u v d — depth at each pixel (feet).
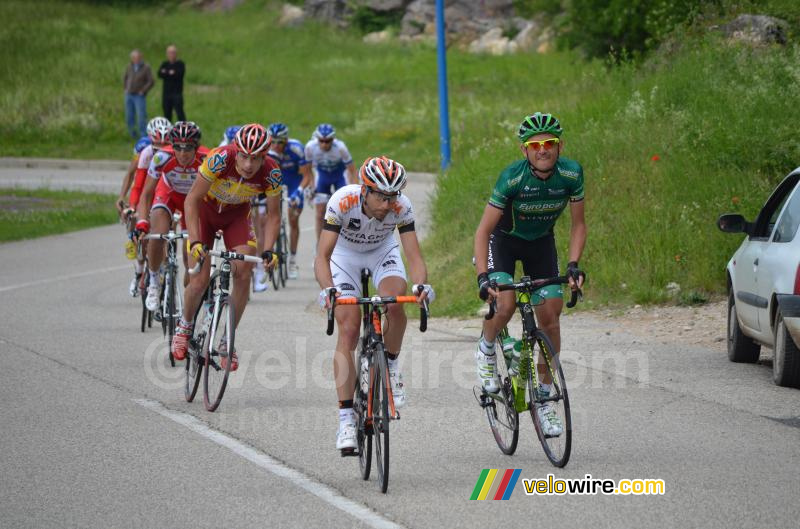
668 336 108.37
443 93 212.84
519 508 57.72
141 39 465.06
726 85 164.14
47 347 107.14
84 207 244.22
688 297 121.80
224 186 84.58
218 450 70.44
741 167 142.72
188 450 70.38
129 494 61.00
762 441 70.13
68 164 325.42
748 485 60.70
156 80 404.98
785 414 77.25
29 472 65.46
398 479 63.82
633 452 68.18
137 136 351.46
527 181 67.97
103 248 192.13
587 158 157.79
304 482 63.26
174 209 108.47
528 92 348.38
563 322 118.01
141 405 83.41
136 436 73.97
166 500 59.88
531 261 72.74
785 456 66.54
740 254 95.66
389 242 71.10
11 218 225.56
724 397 82.79
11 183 285.43
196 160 104.99
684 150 149.07
